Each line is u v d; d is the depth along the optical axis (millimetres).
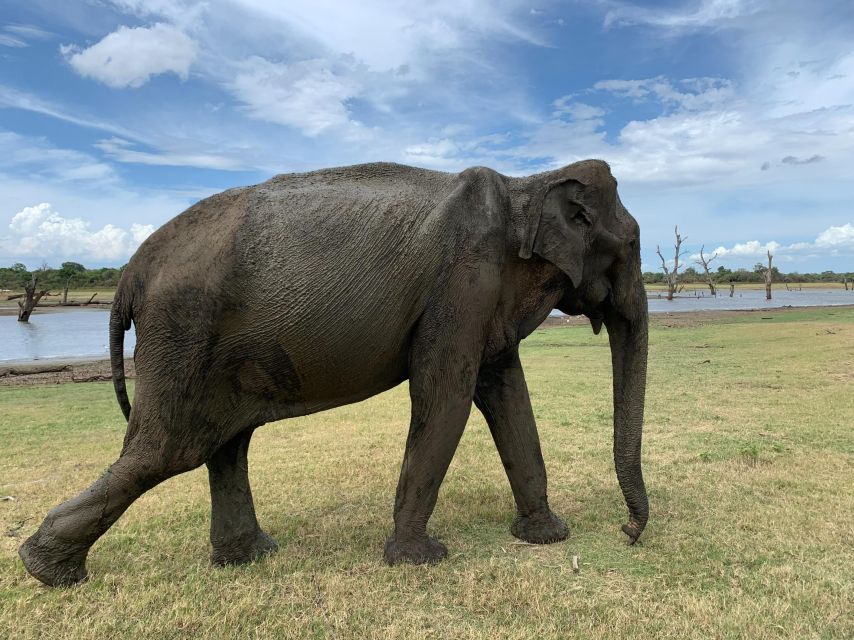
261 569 3166
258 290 2857
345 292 2924
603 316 3668
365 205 3025
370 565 3182
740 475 4609
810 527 3590
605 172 3303
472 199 3113
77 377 12281
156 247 2992
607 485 4504
